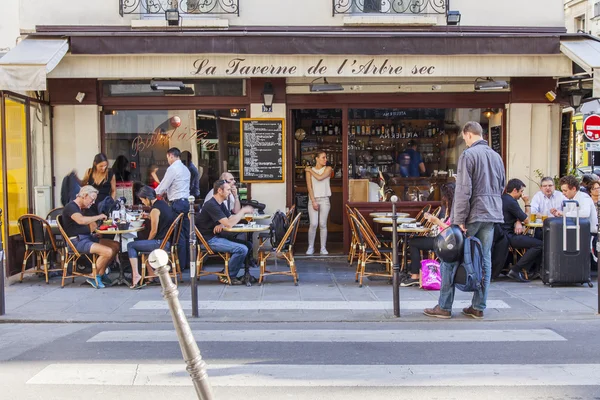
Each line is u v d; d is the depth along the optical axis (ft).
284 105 36.88
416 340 21.58
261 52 32.32
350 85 37.40
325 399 16.02
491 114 38.34
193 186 36.76
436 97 37.60
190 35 32.12
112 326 23.91
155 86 35.60
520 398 16.08
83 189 30.42
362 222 31.81
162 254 11.24
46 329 23.47
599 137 41.81
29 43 31.94
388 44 32.53
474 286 23.58
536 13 36.55
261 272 31.19
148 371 18.26
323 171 38.93
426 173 38.73
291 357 19.69
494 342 21.31
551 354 19.95
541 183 33.30
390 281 31.78
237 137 37.14
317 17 36.09
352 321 24.61
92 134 36.45
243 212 31.17
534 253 31.24
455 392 16.51
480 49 32.65
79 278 32.91
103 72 32.73
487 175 23.36
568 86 37.88
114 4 35.47
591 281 31.76
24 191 33.86
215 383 17.21
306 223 43.60
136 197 37.22
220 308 26.32
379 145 38.42
